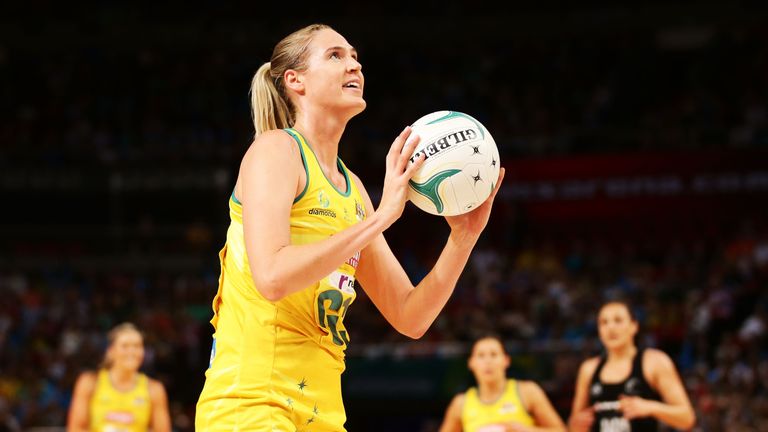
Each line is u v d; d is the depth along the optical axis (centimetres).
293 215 473
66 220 3650
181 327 2825
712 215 3167
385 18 4328
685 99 3734
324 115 499
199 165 3634
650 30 4103
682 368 2397
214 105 4047
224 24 4362
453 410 1211
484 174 500
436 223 3388
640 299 2814
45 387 2470
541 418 1164
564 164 3325
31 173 3656
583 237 3278
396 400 2317
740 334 2441
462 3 4331
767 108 3538
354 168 3388
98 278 3344
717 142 3322
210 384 479
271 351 469
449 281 531
